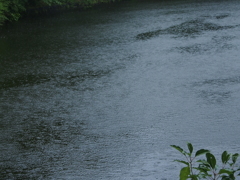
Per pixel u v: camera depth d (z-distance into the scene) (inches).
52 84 445.4
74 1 1305.4
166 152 261.6
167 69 488.4
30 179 234.8
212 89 398.6
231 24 817.5
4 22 970.1
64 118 337.4
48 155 266.5
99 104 369.7
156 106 356.5
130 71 488.1
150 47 630.5
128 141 283.4
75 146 279.0
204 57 542.3
